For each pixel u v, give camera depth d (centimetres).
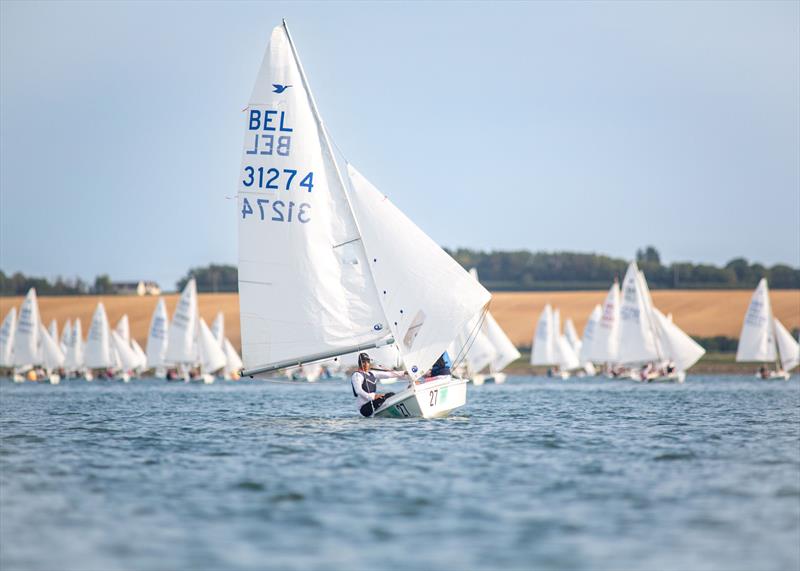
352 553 4316
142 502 5447
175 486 5956
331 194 9856
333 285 9844
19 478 6309
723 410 13562
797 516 5044
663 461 7056
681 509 5219
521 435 8938
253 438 8812
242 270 9888
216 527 4819
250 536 4634
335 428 9688
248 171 9894
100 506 5344
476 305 9831
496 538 4578
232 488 5875
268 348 9869
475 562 4175
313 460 7081
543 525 4841
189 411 14062
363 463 6906
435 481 6109
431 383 10044
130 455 7525
